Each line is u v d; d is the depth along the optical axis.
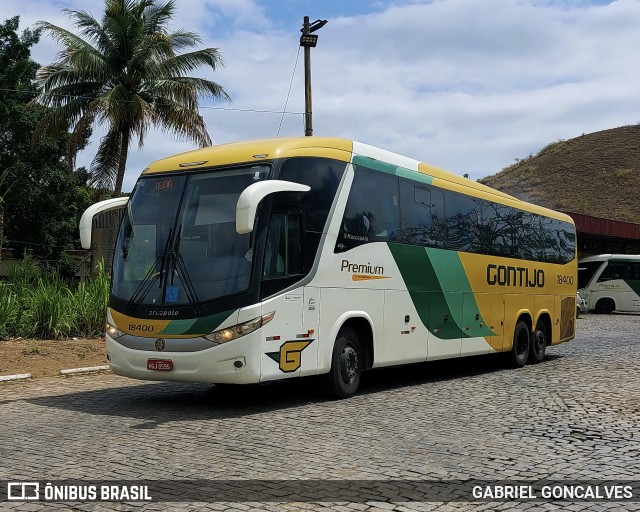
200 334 8.91
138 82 28.14
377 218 11.24
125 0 27.62
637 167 88.88
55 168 36.47
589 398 10.59
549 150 104.56
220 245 9.19
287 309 9.38
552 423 8.69
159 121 28.19
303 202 9.79
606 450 7.34
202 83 28.34
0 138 34.59
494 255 14.80
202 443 7.38
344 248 10.42
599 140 101.75
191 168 9.83
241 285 8.98
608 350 18.86
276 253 9.33
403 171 12.06
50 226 37.12
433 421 8.74
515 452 7.20
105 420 8.64
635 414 9.30
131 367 9.32
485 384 12.36
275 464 6.55
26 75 35.19
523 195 89.56
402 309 11.71
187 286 9.13
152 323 9.18
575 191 86.69
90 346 14.85
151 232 9.66
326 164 10.27
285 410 9.42
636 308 39.91
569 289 18.62
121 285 9.66
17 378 12.00
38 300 15.56
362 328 10.98
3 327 14.69
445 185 13.34
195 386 11.73
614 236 39.03
